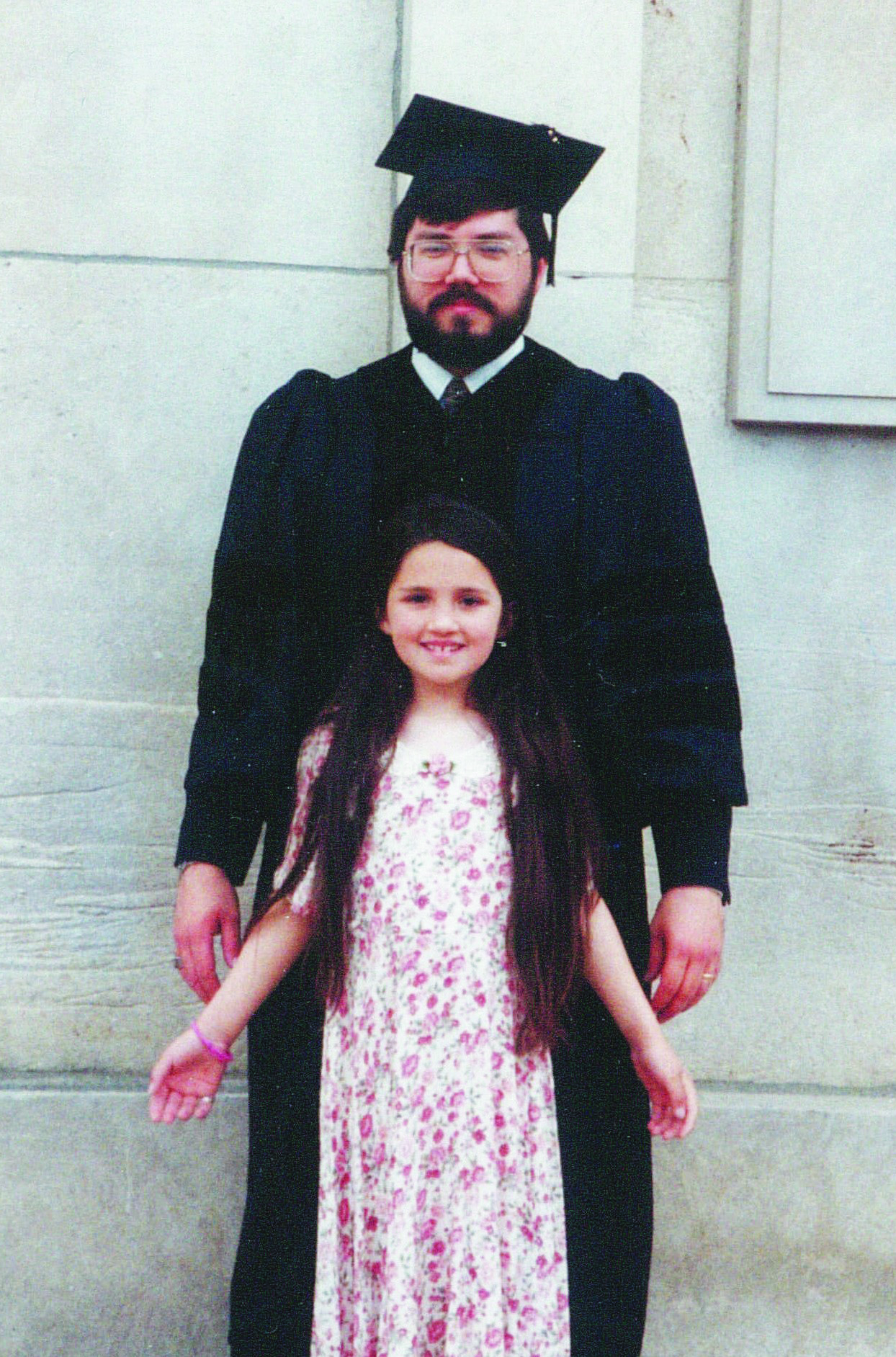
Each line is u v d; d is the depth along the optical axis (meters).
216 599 2.24
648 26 2.60
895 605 2.66
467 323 2.16
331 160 2.55
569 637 2.19
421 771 2.03
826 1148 2.62
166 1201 2.58
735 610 2.65
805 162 2.56
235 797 2.18
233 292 2.56
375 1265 2.01
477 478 2.20
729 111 2.61
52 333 2.55
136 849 2.61
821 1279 2.63
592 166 2.25
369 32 2.55
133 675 2.60
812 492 2.65
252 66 2.54
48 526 2.58
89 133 2.54
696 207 2.62
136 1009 2.63
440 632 2.01
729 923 2.68
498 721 2.08
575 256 2.53
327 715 2.14
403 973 1.98
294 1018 2.20
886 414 2.59
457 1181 1.97
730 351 2.62
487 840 2.02
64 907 2.61
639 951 2.25
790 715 2.66
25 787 2.60
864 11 2.55
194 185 2.55
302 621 2.22
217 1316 2.58
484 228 2.14
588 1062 2.21
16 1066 2.63
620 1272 2.25
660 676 2.19
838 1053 2.69
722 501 2.64
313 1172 2.18
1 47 2.52
